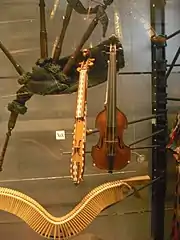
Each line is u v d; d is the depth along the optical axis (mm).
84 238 1976
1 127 1926
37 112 1958
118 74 1973
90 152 1796
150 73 1972
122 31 1940
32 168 1979
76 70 1699
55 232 1515
